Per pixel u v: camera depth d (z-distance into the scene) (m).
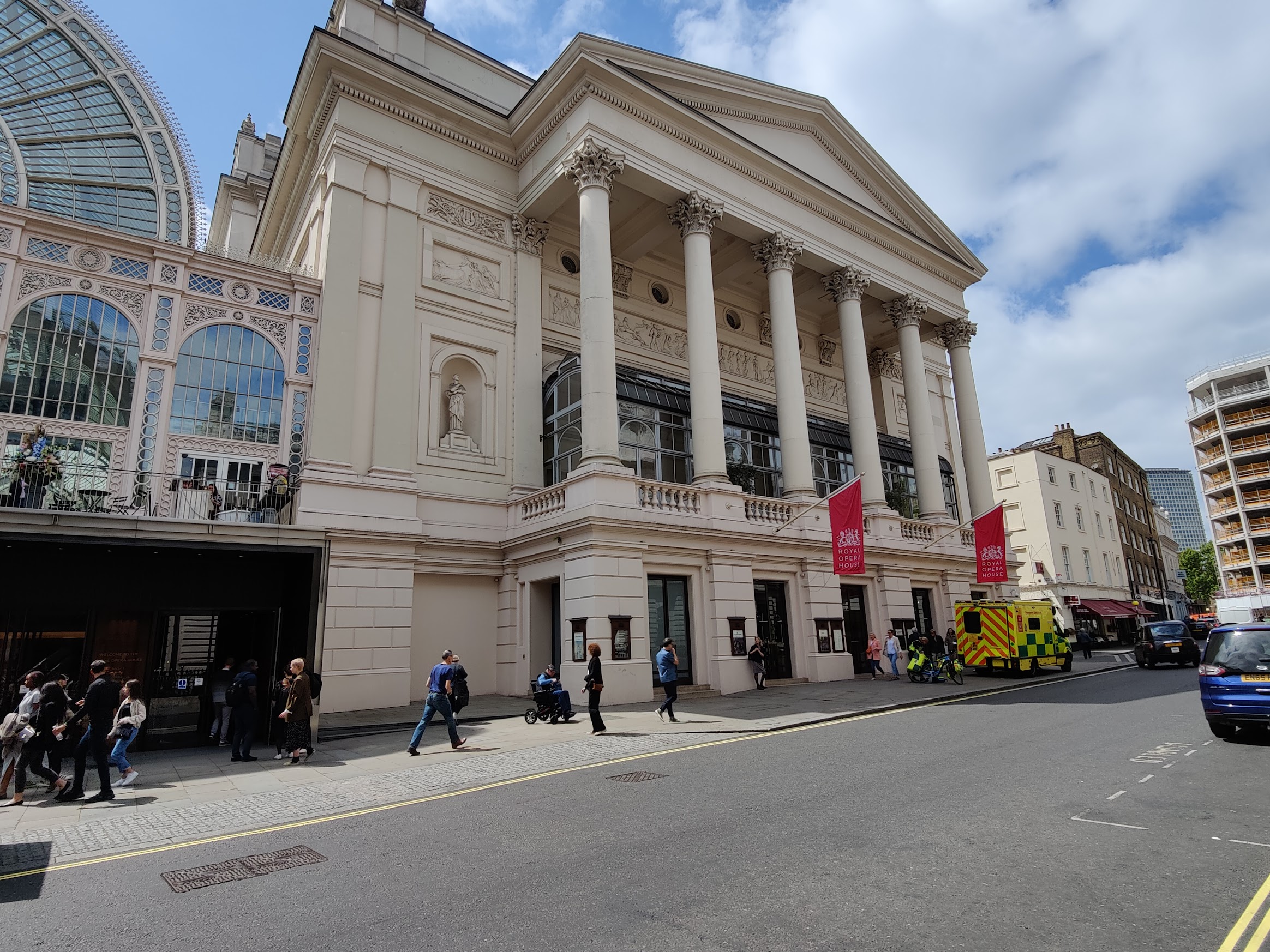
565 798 7.88
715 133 23.16
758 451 24.75
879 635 23.75
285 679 11.92
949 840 6.02
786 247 24.72
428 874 5.58
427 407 20.31
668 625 18.78
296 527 12.58
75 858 6.32
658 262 27.53
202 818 7.63
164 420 17.08
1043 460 45.12
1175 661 24.12
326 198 20.50
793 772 8.80
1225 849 5.66
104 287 17.00
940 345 39.12
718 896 4.92
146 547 11.64
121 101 26.89
